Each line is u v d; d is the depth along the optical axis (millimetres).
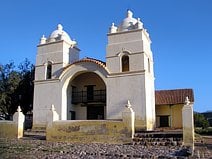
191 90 36062
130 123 21141
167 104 34250
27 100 40375
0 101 38562
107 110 28812
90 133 22219
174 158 14352
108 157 15078
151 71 31266
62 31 34250
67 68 31297
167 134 21141
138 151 16922
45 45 33531
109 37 30344
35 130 31344
